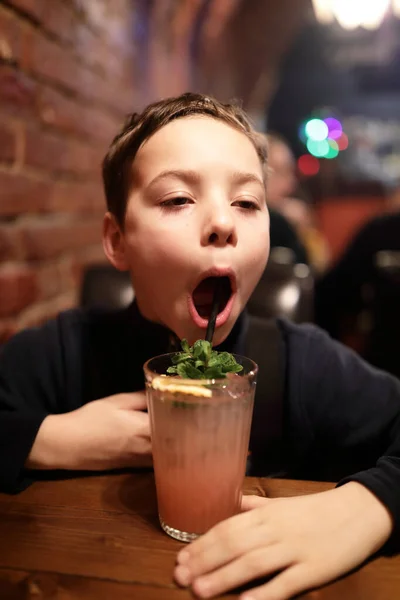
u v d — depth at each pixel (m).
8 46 1.13
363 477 0.55
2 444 0.65
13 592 0.44
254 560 0.45
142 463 0.66
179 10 2.74
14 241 1.20
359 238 2.01
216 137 0.64
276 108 6.54
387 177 5.29
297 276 1.21
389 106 6.46
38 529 0.53
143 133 0.68
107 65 1.82
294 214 2.81
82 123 1.60
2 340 1.16
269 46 4.64
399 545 0.51
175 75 3.07
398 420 0.74
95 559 0.49
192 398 0.48
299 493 0.60
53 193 1.41
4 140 1.13
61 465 0.64
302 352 0.86
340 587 0.46
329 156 5.20
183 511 0.51
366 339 2.10
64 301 1.51
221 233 0.59
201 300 0.69
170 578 0.46
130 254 0.69
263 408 0.83
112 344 0.87
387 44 4.74
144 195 0.65
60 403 0.86
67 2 1.43
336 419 0.81
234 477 0.51
